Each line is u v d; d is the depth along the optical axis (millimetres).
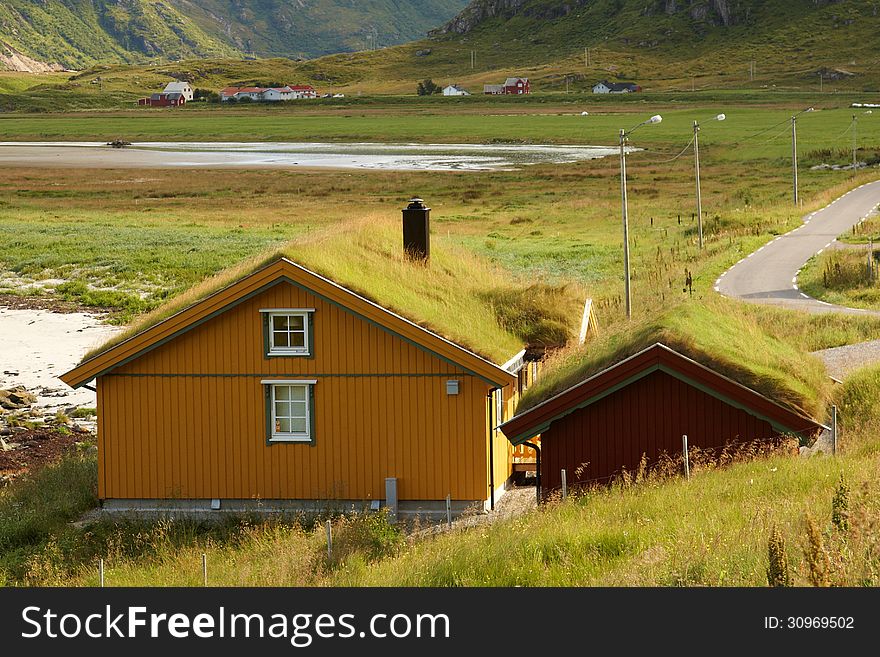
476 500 30641
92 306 68500
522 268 74812
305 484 31234
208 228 106062
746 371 25562
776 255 77438
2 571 26328
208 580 23953
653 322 27031
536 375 34969
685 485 23656
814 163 151750
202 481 31547
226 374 31297
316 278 30328
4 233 101500
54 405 45938
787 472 23297
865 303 57344
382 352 30766
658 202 118750
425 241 35438
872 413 32781
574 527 21719
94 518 31094
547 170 161000
